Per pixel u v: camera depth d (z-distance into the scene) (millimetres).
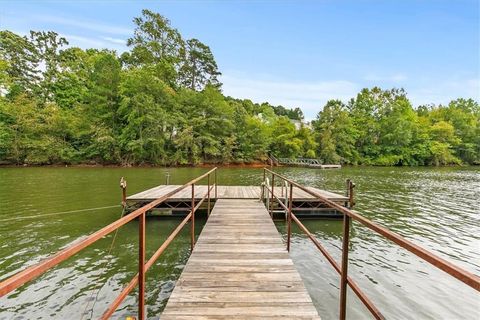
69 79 28609
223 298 2312
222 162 28375
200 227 6285
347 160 32969
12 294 3357
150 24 34906
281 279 2686
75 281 3707
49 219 6590
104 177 14906
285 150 31828
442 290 3582
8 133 21531
